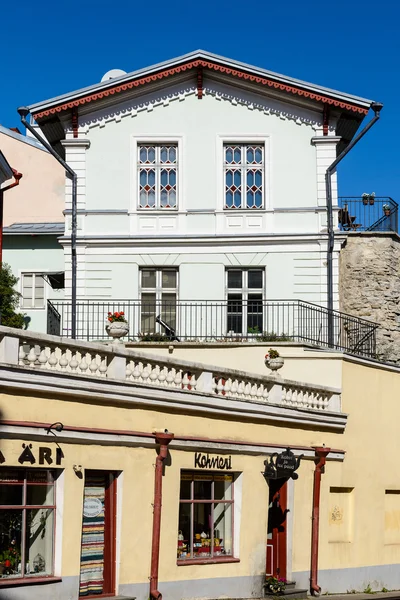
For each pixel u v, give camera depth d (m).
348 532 24.88
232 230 32.12
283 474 21.75
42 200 42.12
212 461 20.05
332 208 32.03
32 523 16.05
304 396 23.50
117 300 31.75
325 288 31.78
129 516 17.88
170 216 32.19
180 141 32.41
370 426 25.95
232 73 32.00
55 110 32.12
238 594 20.48
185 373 19.72
